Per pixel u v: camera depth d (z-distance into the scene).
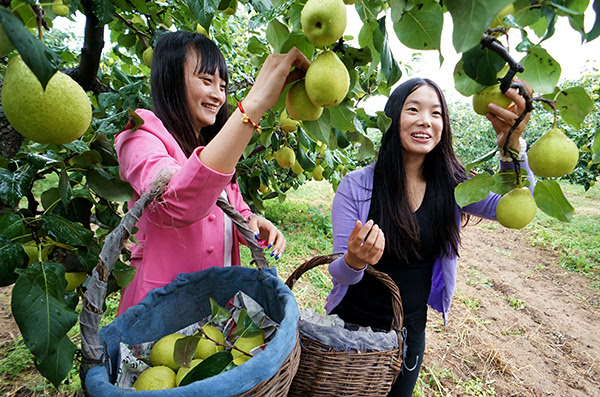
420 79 1.65
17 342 2.59
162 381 0.93
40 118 0.65
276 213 6.72
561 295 4.70
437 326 3.71
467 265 5.50
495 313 4.10
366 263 1.43
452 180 1.75
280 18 1.00
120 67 3.07
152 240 1.24
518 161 0.87
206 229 1.30
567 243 6.51
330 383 1.29
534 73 0.72
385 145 1.69
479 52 0.70
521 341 3.60
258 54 1.19
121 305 1.31
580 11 0.62
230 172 0.92
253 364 0.77
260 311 1.15
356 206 1.73
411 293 1.74
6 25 0.49
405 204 1.64
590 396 2.95
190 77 1.22
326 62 0.80
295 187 5.55
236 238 1.44
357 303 1.76
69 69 1.64
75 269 1.12
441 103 1.63
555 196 0.88
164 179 0.88
